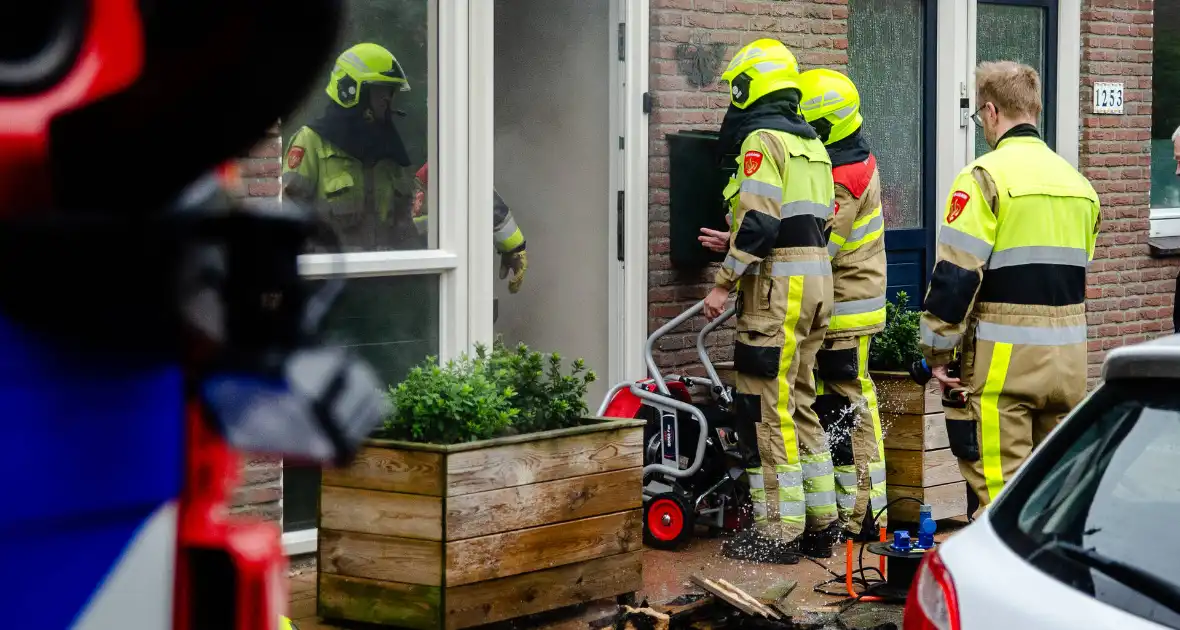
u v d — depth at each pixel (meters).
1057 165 5.04
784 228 6.06
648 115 7.23
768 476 6.16
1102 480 2.57
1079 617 2.30
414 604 4.88
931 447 6.81
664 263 7.30
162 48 0.98
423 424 4.90
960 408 5.14
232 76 0.98
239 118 1.00
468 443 4.83
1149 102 10.02
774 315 6.04
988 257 4.95
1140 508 2.46
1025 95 5.07
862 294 6.48
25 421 0.95
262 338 1.09
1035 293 4.93
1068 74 9.63
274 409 1.12
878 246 6.59
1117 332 9.98
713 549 6.47
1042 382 4.93
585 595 5.25
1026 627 2.35
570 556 5.18
